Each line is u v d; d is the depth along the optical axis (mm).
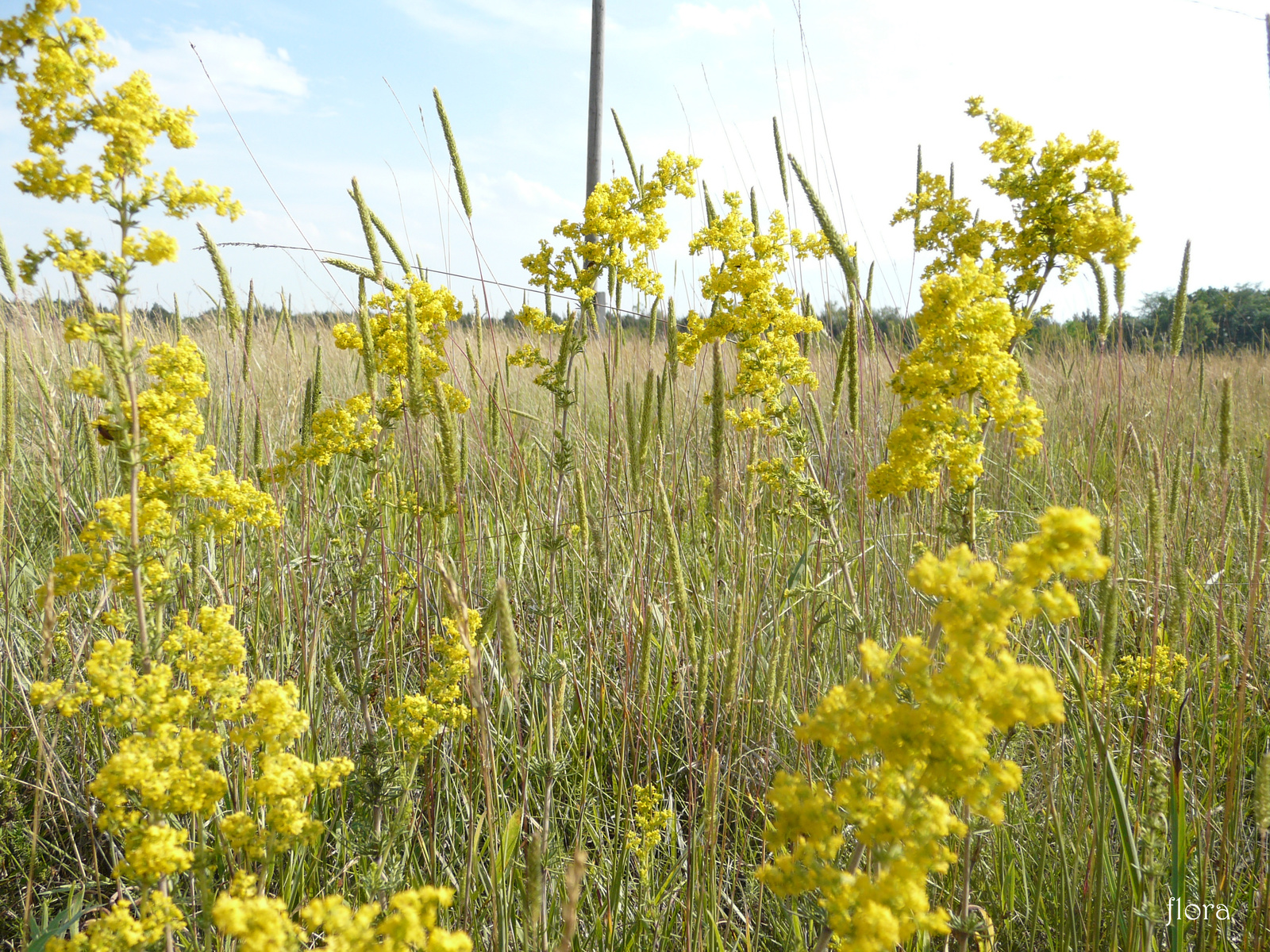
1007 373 1942
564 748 3029
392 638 3250
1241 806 2686
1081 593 3631
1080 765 2893
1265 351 9414
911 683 1132
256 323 6270
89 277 1607
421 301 3008
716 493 2926
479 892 2311
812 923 2322
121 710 1413
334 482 4344
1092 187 2338
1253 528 3631
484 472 4262
